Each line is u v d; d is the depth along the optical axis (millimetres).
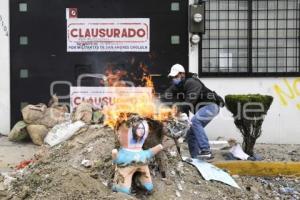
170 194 6992
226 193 7562
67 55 11617
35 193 6832
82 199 6484
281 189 8297
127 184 6621
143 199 6785
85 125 8453
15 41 11617
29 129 10906
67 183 6746
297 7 11625
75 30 11562
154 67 11602
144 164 6664
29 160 9062
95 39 11547
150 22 11578
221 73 11594
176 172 7570
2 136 11594
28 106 11062
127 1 11547
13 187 7227
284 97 11594
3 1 11539
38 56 11648
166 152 7789
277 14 11664
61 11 11586
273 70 11672
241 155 9688
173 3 11578
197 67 11539
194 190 7305
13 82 11656
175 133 7941
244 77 11602
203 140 8852
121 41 11555
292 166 9141
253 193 7895
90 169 7098
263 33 11680
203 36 11641
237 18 11656
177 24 11586
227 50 11680
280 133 11570
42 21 11609
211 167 8234
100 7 11562
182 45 11562
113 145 7465
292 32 11680
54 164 7430
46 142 8812
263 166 9133
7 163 9242
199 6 11305
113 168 6953
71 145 7867
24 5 11586
